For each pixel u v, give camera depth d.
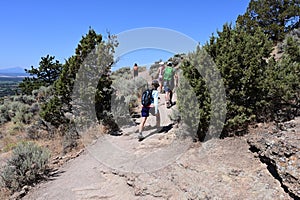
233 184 4.56
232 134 6.33
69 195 5.57
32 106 15.64
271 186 4.35
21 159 6.69
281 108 6.83
